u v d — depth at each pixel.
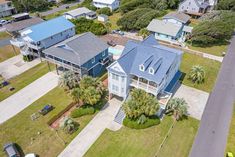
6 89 44.53
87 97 36.25
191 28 66.31
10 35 68.62
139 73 37.03
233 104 39.12
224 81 45.72
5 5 85.50
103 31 68.38
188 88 43.69
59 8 98.19
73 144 32.38
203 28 59.78
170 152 30.80
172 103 35.28
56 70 49.28
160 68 37.31
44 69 51.22
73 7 100.00
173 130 34.22
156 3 89.44
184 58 55.09
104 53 49.50
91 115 37.41
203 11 81.69
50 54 46.53
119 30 72.56
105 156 30.53
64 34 60.12
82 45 46.44
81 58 43.88
